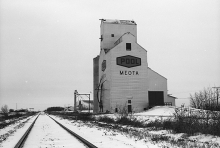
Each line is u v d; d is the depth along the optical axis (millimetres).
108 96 68250
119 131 19219
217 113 16016
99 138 14656
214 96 28172
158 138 13922
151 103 70125
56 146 11766
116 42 74500
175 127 17172
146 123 26938
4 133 21094
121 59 67938
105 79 72312
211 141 12531
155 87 71188
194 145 11406
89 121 38406
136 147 11266
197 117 17266
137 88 67688
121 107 65938
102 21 78625
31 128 24359
